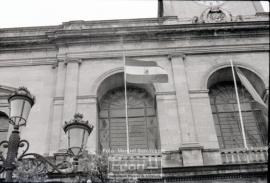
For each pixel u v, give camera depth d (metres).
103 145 18.98
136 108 20.39
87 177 12.64
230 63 20.56
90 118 18.50
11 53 21.27
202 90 19.47
